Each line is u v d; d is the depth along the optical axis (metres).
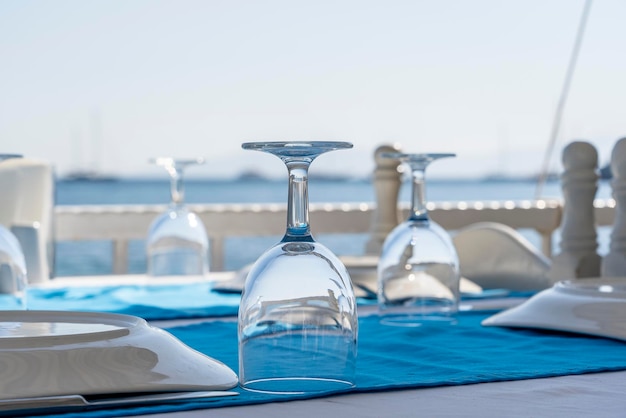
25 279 1.38
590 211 1.79
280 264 0.88
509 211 3.38
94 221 2.93
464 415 0.75
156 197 19.95
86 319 0.94
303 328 0.85
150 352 0.82
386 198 2.24
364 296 1.79
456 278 1.46
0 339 0.78
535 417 0.75
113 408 0.76
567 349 1.11
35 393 0.74
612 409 0.78
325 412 0.77
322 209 3.21
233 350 1.12
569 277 1.76
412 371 0.96
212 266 3.04
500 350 1.11
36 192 2.19
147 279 2.10
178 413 0.76
